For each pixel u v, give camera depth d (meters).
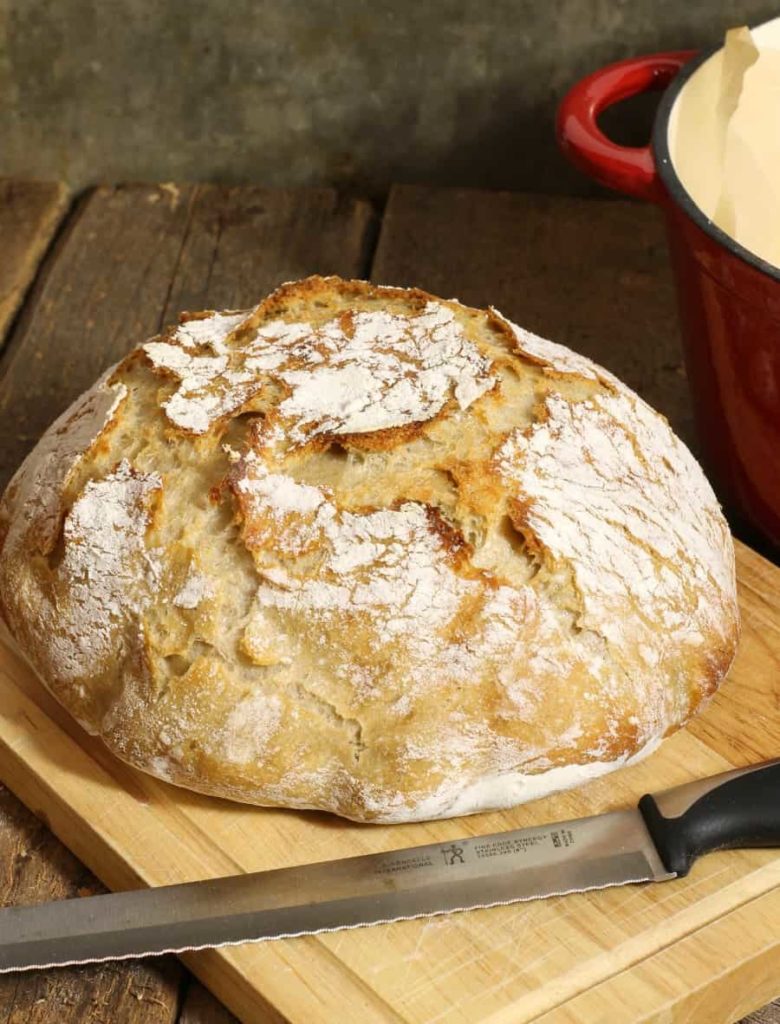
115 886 0.70
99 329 0.96
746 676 0.74
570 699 0.68
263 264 1.01
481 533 0.68
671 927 0.67
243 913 0.66
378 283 0.99
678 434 0.91
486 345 0.73
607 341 0.96
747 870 0.68
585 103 0.83
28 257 1.02
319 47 1.04
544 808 0.70
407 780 0.67
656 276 1.00
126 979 0.68
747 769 0.69
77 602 0.70
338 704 0.67
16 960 0.65
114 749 0.69
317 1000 0.64
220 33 1.04
